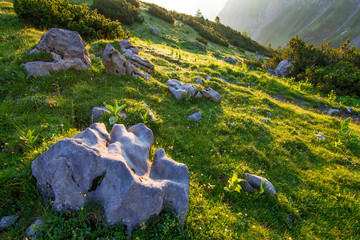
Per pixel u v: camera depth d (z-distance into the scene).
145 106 8.86
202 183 6.04
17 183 4.04
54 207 3.66
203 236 4.24
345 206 6.15
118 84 10.41
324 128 11.11
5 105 7.03
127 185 3.75
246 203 5.70
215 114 10.39
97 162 3.89
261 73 20.42
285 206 5.83
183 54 22.19
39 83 8.59
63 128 6.38
